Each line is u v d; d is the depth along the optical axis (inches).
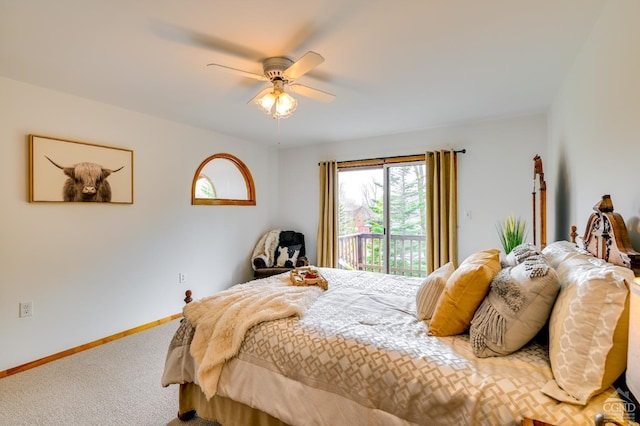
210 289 162.2
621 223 47.6
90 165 114.5
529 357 48.2
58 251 107.3
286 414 55.4
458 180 150.9
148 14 64.0
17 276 98.3
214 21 66.5
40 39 73.2
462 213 150.1
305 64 73.0
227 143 171.3
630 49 50.8
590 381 37.8
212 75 93.4
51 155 104.8
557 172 113.5
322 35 72.1
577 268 49.8
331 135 171.0
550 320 47.6
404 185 170.2
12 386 88.2
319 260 185.3
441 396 43.9
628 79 51.6
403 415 46.4
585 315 39.5
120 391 85.5
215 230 165.3
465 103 119.9
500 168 141.6
